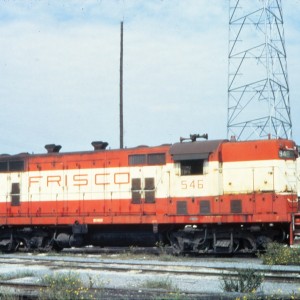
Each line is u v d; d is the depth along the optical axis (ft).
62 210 69.26
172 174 63.72
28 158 72.28
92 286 38.19
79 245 69.97
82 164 69.10
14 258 61.93
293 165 60.95
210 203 61.46
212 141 62.95
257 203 59.88
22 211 71.46
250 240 61.52
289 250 54.19
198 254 65.00
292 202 59.41
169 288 38.58
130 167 66.39
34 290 37.55
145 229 67.00
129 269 49.49
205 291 36.68
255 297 31.07
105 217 66.49
